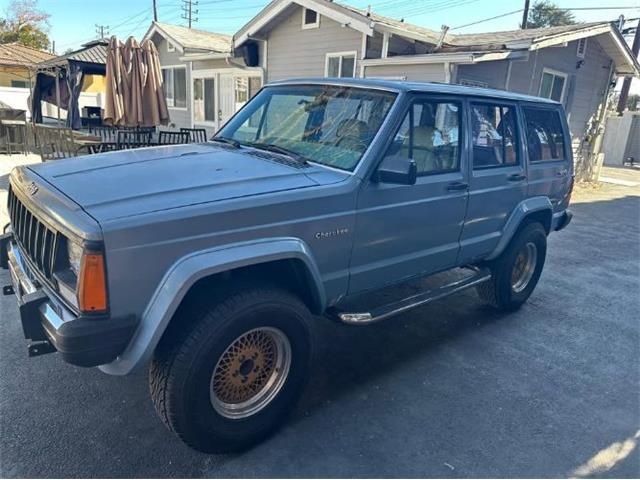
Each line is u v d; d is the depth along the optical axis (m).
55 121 15.31
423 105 3.30
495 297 4.63
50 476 2.44
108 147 9.22
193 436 2.48
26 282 2.65
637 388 3.61
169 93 18.86
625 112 22.16
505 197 4.13
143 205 2.27
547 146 4.73
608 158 22.28
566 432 3.04
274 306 2.60
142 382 3.28
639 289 5.84
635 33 21.23
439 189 3.45
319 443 2.80
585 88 14.98
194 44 17.12
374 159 2.97
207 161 3.00
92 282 2.08
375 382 3.47
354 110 3.29
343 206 2.84
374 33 11.05
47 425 2.81
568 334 4.46
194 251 2.31
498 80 11.39
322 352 3.86
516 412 3.21
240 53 14.15
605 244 7.98
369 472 2.60
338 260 2.92
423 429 2.98
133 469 2.52
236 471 2.56
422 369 3.69
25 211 2.77
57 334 2.11
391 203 3.11
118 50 9.00
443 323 4.53
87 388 3.18
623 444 2.96
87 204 2.25
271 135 3.59
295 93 3.75
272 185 2.66
